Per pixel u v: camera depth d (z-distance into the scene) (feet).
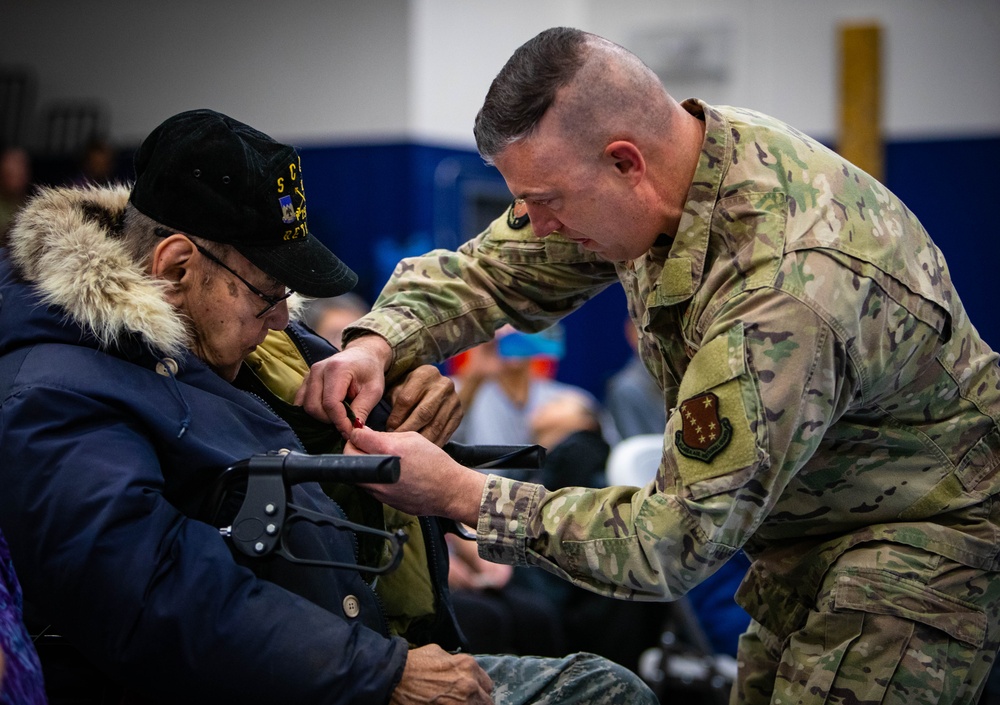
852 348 5.37
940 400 5.96
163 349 5.36
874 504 6.04
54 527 4.82
